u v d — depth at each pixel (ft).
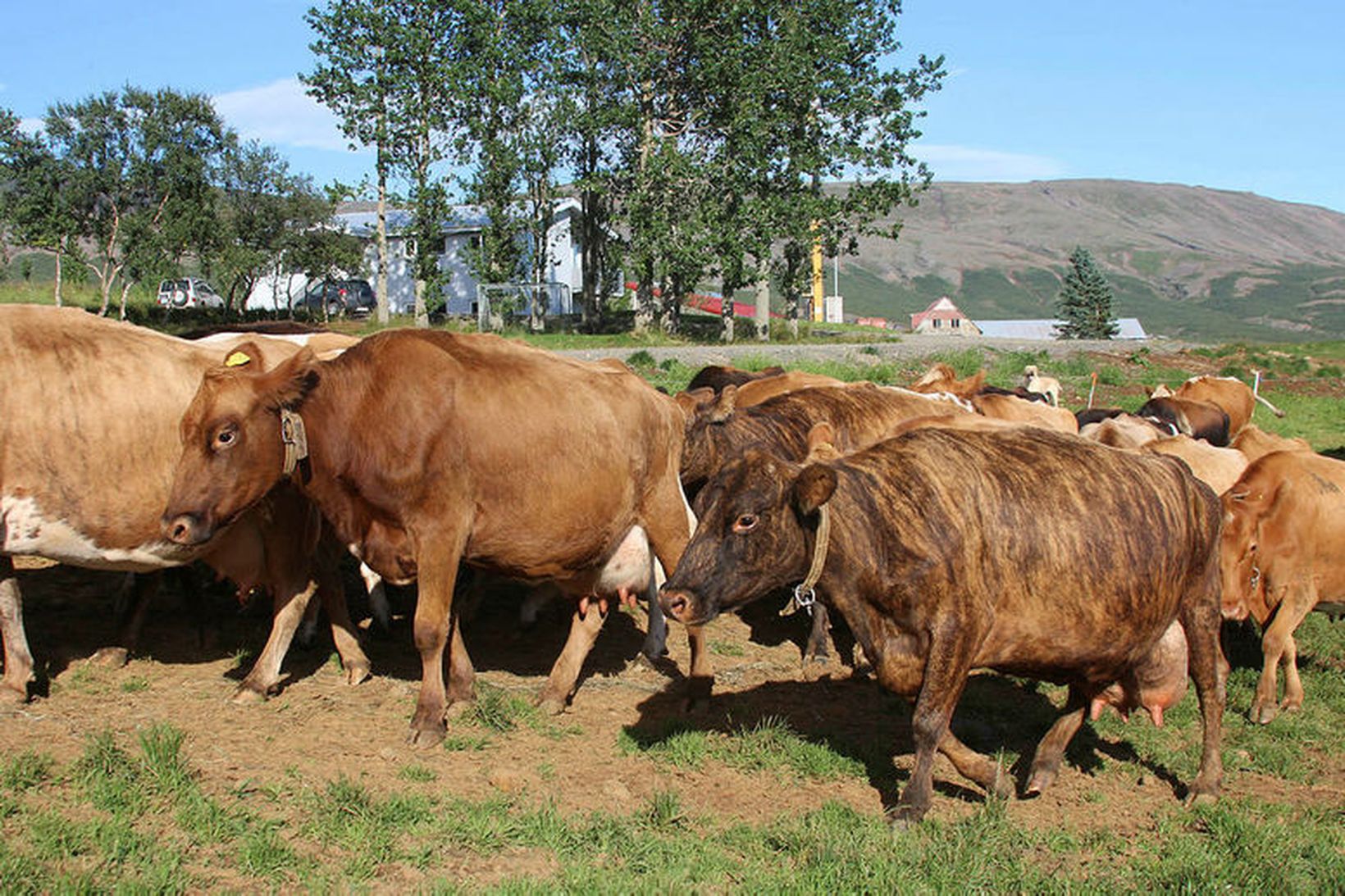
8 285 173.88
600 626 26.20
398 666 27.50
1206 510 22.70
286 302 195.21
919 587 19.30
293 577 24.39
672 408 26.86
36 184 148.77
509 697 25.16
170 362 23.99
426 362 22.90
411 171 161.79
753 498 19.22
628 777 21.76
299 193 168.35
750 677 29.40
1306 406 103.81
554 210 184.75
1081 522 20.61
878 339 178.50
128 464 23.13
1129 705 23.43
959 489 19.80
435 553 22.66
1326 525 28.96
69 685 24.09
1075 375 119.03
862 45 154.51
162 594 32.37
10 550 22.50
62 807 17.85
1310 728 27.91
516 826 18.57
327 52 152.56
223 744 21.26
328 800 18.78
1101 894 17.71
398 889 16.44
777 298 416.67
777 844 19.07
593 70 153.07
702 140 158.81
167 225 153.17
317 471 22.59
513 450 23.18
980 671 30.73
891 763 23.36
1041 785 22.22
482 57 153.58
